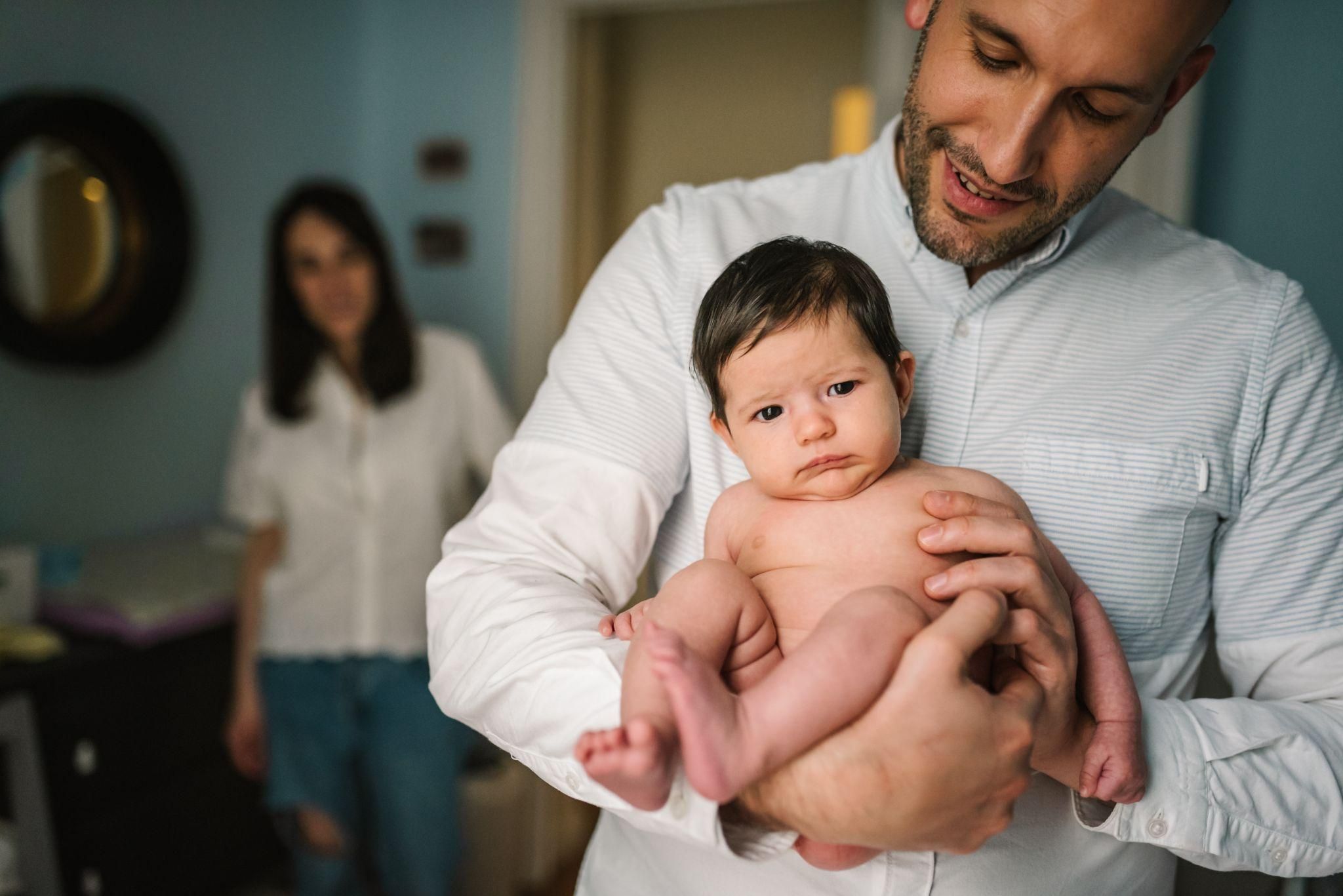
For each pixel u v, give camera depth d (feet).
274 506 7.73
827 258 2.84
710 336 2.88
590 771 2.06
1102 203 3.33
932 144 2.80
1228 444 3.01
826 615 2.33
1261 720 2.75
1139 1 2.39
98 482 8.65
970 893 2.83
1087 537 3.01
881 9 8.82
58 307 7.98
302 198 7.55
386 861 7.64
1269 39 7.61
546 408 3.16
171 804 7.81
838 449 2.72
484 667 2.64
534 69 10.34
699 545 3.21
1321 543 2.96
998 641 2.30
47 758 6.88
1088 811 2.76
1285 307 3.06
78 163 8.03
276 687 7.53
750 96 10.83
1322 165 7.54
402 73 10.99
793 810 2.17
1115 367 3.07
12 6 7.65
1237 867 2.75
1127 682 2.60
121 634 7.48
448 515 8.08
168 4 8.90
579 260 11.09
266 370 7.85
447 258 10.85
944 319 3.18
